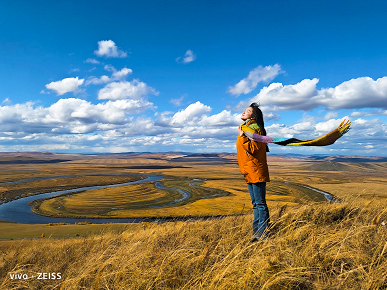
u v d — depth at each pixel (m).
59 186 127.31
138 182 149.62
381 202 4.34
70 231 30.25
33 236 29.30
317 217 3.93
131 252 3.42
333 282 2.08
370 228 3.10
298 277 2.09
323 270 2.33
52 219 63.31
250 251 2.86
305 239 3.03
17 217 65.00
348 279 2.12
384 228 3.10
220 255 2.86
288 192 94.94
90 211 71.88
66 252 4.43
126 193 103.94
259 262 2.37
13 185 124.50
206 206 72.38
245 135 3.55
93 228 30.64
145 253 3.12
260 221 3.59
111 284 2.61
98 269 2.89
